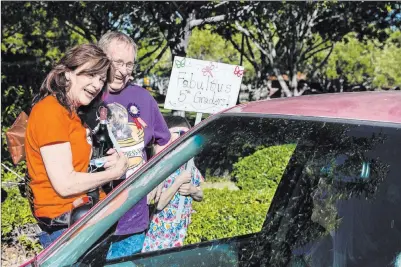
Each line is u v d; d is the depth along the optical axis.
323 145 2.42
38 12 12.37
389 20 14.18
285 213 2.68
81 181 2.93
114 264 2.46
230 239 2.84
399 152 2.17
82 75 2.94
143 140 3.62
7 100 9.20
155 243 3.16
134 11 12.87
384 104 2.38
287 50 19.92
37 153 2.97
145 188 2.61
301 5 13.01
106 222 2.49
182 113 10.68
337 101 2.53
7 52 12.05
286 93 20.36
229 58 30.97
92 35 15.27
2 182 6.29
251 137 2.59
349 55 27.64
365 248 2.24
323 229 2.43
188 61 4.55
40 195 3.02
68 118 2.97
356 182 2.30
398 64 28.91
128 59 3.50
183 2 11.12
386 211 2.19
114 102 3.59
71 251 2.38
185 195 3.25
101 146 3.23
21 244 5.67
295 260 2.51
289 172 2.72
